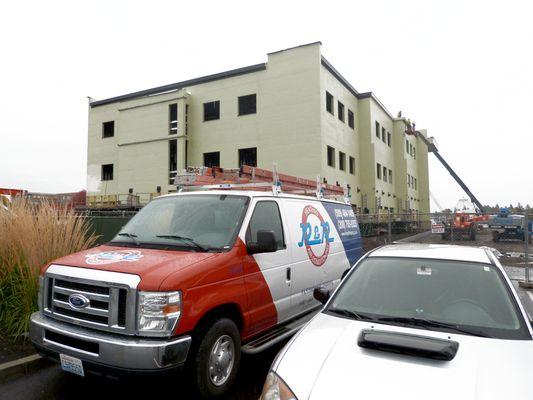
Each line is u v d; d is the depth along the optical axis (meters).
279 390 2.19
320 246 5.67
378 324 2.84
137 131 27.06
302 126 22.33
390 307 3.07
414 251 3.72
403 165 36.38
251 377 4.07
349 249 6.73
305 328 2.89
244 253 4.01
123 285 3.17
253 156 24.05
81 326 3.35
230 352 3.68
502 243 17.00
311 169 21.91
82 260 3.66
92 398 3.65
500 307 2.87
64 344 3.36
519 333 2.62
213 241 3.98
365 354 2.38
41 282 3.72
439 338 2.59
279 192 5.15
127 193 26.20
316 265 5.45
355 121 28.66
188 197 4.78
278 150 22.89
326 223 6.12
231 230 4.07
